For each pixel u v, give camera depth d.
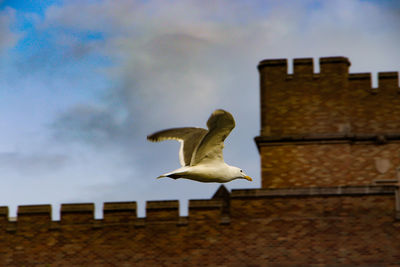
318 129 27.56
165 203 25.12
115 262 24.80
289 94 27.97
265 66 28.31
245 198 24.95
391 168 27.12
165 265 24.61
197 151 20.44
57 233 25.17
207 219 24.86
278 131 27.67
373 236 24.38
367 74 28.02
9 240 25.16
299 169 27.16
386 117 27.73
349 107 27.83
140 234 24.95
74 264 24.86
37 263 24.94
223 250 24.56
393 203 24.62
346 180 27.02
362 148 27.41
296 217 24.70
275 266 24.28
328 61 28.06
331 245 24.38
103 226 25.12
